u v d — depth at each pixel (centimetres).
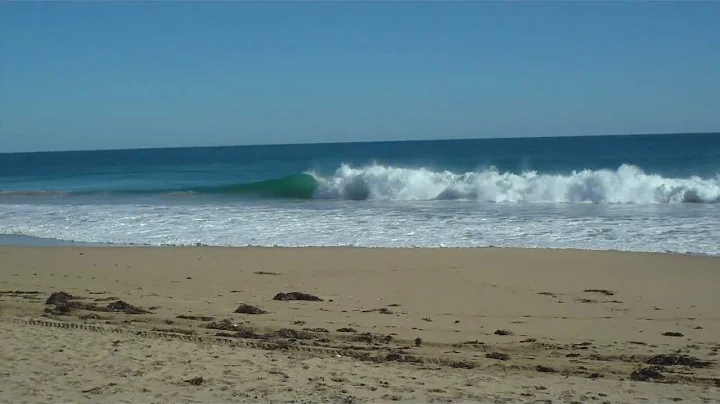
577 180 2639
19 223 2205
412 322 950
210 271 1371
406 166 5241
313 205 2625
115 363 688
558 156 6022
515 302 1089
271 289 1195
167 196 3212
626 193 2528
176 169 5981
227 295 1142
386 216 2206
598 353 802
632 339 868
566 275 1294
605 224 1936
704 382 690
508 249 1561
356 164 5900
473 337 871
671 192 2498
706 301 1085
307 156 8238
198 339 831
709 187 2470
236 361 713
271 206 2602
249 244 1728
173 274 1345
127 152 13775
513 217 2128
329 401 589
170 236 1875
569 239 1711
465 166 5059
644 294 1143
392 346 824
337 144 14838
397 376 678
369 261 1446
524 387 654
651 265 1374
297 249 1617
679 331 908
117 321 930
